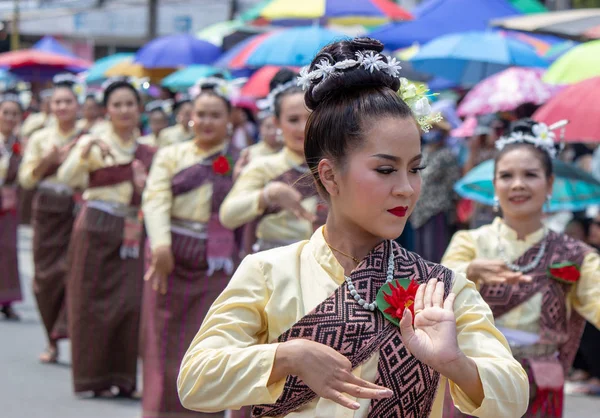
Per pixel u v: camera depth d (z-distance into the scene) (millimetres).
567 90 7750
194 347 3176
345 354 3082
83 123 13617
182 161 7570
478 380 2953
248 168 6992
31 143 11055
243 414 6238
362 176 3107
